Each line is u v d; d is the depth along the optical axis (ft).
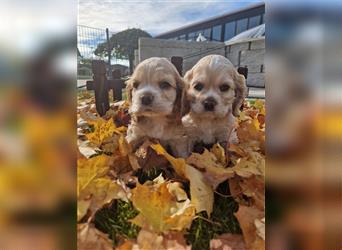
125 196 0.79
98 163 0.85
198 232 0.71
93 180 0.78
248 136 1.28
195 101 1.28
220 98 1.28
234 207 0.82
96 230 0.67
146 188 0.78
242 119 1.59
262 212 0.72
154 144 1.06
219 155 1.07
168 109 1.18
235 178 0.88
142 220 0.69
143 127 1.20
